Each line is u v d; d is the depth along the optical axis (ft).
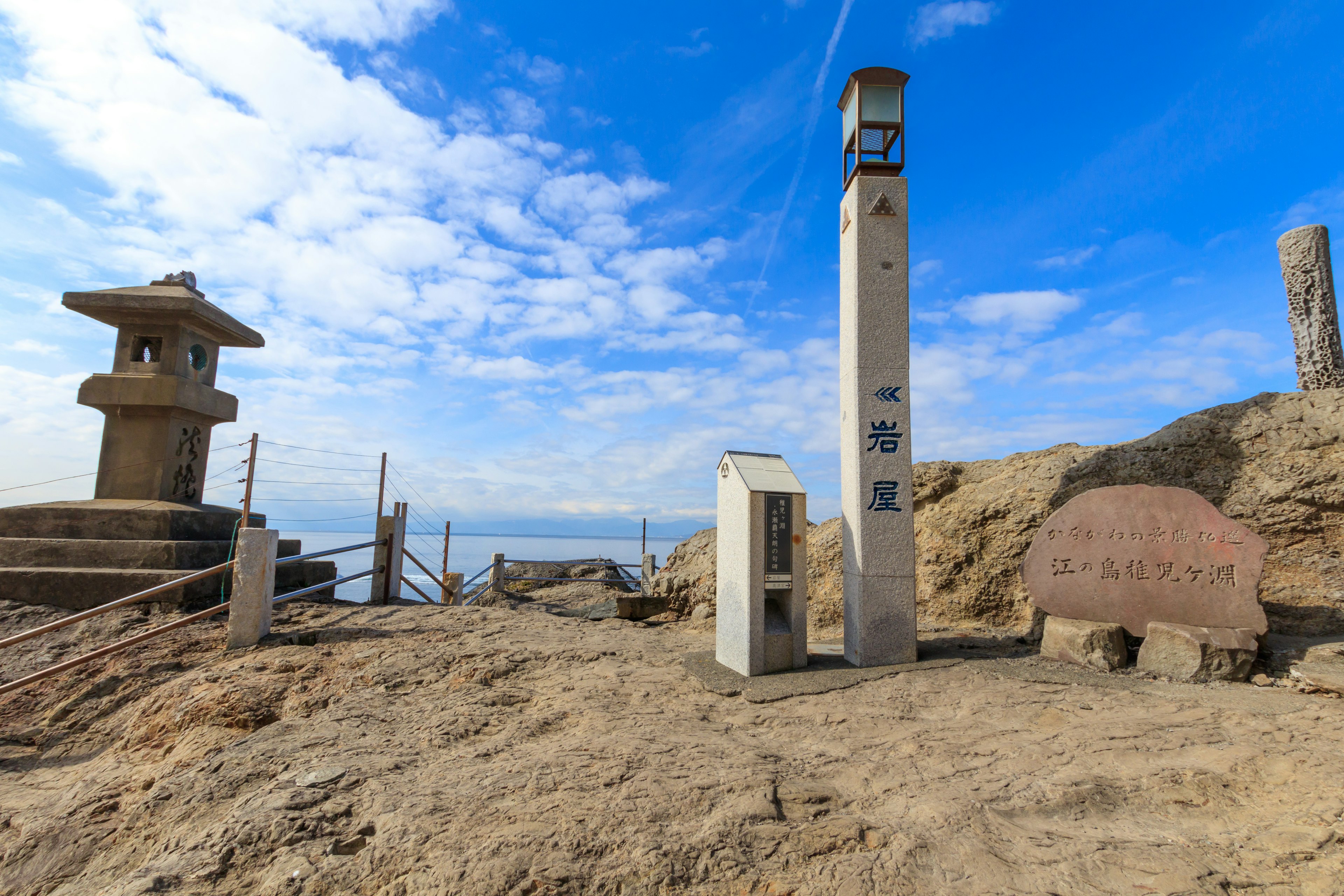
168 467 30.14
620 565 46.85
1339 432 21.04
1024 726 13.93
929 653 21.33
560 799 10.48
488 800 10.52
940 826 9.65
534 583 49.34
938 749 12.66
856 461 20.66
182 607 25.40
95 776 15.12
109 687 19.99
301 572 32.01
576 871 8.64
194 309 30.27
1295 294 24.49
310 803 10.90
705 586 32.17
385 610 28.30
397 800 10.73
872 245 21.48
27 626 23.72
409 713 15.74
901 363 21.06
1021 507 25.84
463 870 8.63
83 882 10.95
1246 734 12.84
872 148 22.40
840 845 9.27
